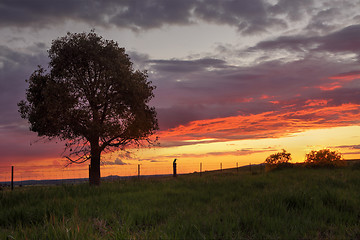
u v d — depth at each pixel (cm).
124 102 2008
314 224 645
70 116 1872
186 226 596
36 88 1920
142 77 2156
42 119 1814
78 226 557
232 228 611
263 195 962
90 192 1288
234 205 857
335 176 1655
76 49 1966
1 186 2089
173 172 2995
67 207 848
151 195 1173
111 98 1992
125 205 913
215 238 541
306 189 1053
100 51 2044
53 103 1789
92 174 2020
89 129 1873
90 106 1992
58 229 547
